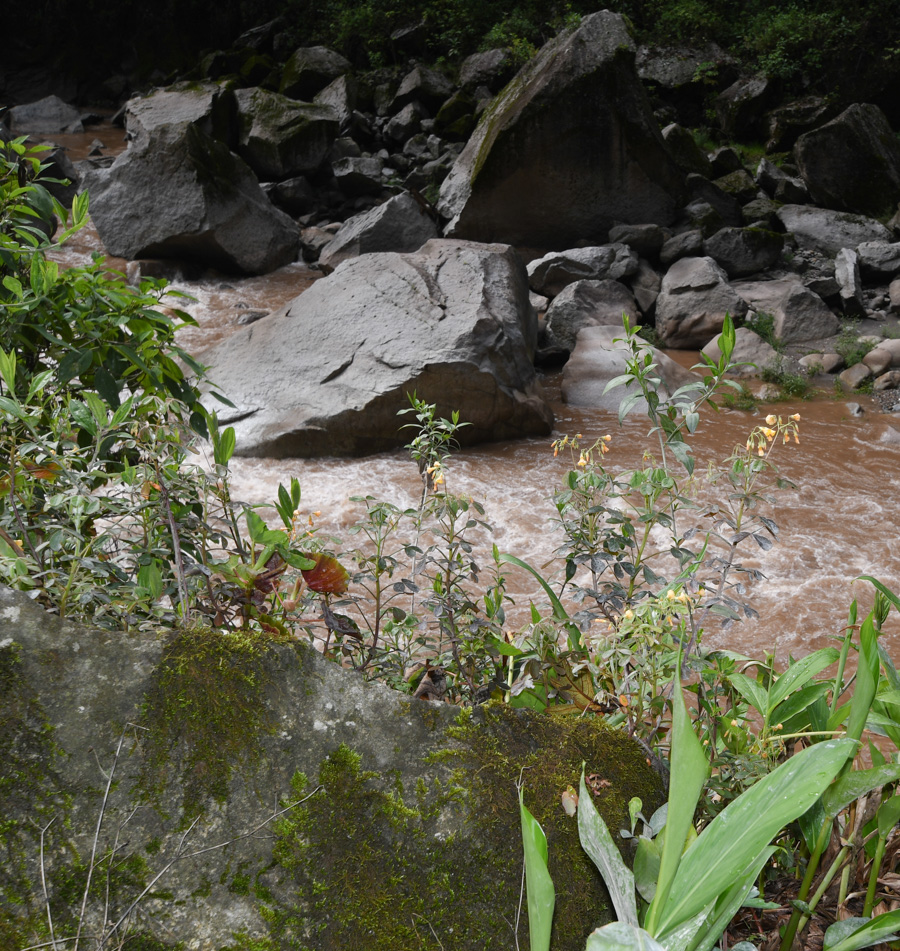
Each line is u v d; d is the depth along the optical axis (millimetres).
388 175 18047
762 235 13086
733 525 2457
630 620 2016
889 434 9094
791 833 1904
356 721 1601
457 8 21156
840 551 6773
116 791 1408
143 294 2883
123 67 26234
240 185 14453
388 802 1534
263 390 8734
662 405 2488
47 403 2393
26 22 26281
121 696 1481
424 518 2551
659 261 13438
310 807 1481
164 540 2100
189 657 1539
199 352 9898
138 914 1335
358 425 8273
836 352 11188
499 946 1469
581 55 13102
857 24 18188
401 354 8555
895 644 5523
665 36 19453
